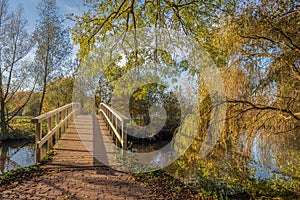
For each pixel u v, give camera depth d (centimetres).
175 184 417
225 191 412
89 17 523
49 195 330
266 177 422
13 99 1546
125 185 384
